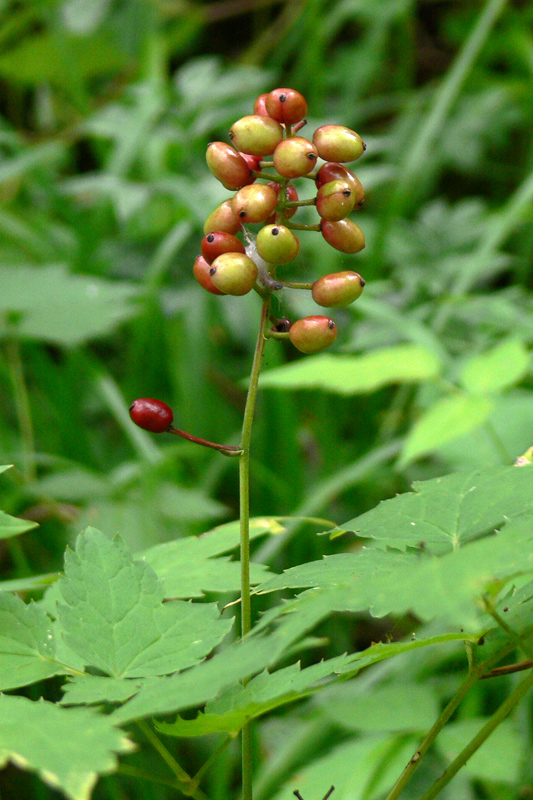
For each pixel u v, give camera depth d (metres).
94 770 0.50
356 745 0.72
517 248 1.55
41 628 0.55
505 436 0.93
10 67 1.61
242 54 2.02
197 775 0.55
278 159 0.54
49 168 1.55
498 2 1.32
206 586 0.58
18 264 1.31
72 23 1.79
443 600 0.50
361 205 0.56
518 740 0.71
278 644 0.51
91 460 1.17
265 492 1.15
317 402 1.22
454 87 1.32
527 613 0.55
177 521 1.00
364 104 1.62
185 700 0.51
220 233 0.56
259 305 1.22
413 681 0.81
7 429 1.17
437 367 0.84
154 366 1.23
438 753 0.72
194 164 1.38
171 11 1.83
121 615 0.55
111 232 1.49
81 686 0.54
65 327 1.06
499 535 0.52
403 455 0.78
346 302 0.55
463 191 1.78
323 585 0.54
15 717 0.51
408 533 0.56
